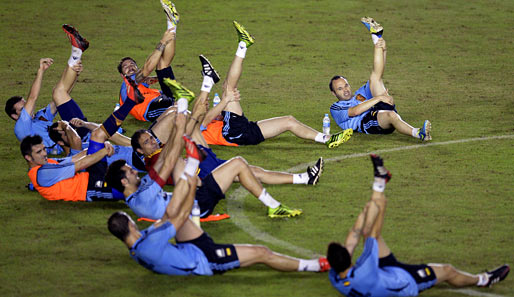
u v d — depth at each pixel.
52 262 25.39
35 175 30.67
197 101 30.78
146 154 31.48
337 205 30.12
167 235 22.78
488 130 39.91
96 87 49.81
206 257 23.50
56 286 23.55
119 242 27.17
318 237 27.05
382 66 39.88
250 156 36.50
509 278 23.95
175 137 27.31
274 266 23.95
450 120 41.91
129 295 22.89
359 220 22.59
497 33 65.25
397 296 21.78
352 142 38.69
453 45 61.31
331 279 21.94
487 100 46.06
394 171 33.88
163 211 27.02
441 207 29.61
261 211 29.88
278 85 50.31
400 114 43.22
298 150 37.50
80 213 29.92
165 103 42.06
